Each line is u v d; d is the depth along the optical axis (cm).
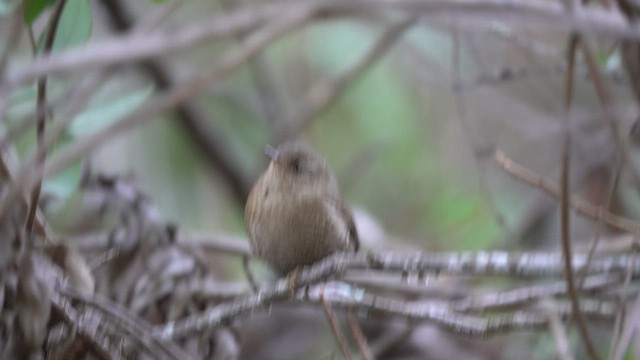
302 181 908
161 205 1454
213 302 945
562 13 543
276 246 917
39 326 695
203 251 1157
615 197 1234
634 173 892
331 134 1620
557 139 1324
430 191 1547
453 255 824
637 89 834
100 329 770
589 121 1291
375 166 1575
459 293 1173
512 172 926
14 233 699
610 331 1093
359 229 1430
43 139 629
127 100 835
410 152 1554
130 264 932
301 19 566
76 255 808
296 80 1553
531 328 928
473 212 1459
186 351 889
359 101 1566
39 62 469
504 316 1044
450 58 1430
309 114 1432
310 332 1347
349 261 793
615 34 559
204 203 1496
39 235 809
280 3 615
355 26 1517
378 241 1427
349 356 818
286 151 930
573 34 693
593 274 938
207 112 1543
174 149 1473
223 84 1537
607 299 981
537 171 1375
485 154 1180
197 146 1462
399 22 1262
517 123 1366
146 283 922
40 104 650
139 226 948
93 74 848
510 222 1406
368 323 1276
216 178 1485
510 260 823
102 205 973
